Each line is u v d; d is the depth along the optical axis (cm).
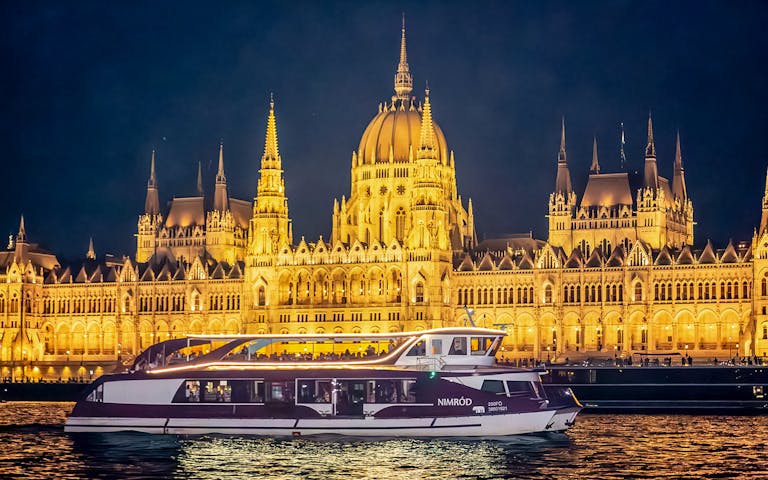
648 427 19762
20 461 16238
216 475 15250
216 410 17938
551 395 18375
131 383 18200
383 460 16125
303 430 17738
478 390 17612
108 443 17550
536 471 15425
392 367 18012
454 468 15600
